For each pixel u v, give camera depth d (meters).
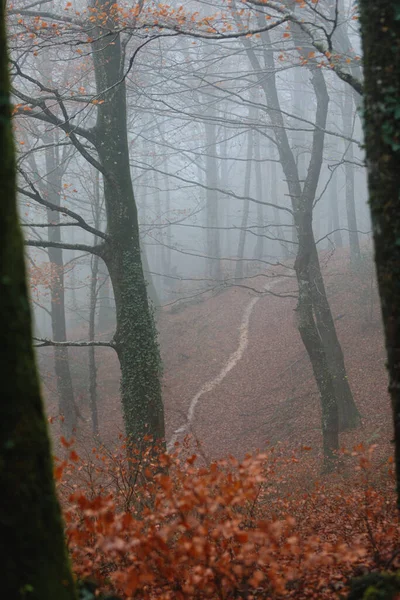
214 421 22.95
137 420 13.82
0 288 2.64
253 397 23.88
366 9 4.05
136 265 14.12
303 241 17.11
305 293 16.84
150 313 14.54
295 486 11.99
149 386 13.93
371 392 20.41
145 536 4.09
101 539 3.96
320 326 19.53
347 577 4.52
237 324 31.22
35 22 12.05
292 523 3.90
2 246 2.69
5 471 2.57
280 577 4.28
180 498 4.09
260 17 16.34
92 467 7.39
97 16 11.84
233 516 4.22
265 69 16.81
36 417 2.75
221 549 4.33
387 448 14.09
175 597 4.16
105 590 4.39
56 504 2.85
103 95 13.93
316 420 20.19
